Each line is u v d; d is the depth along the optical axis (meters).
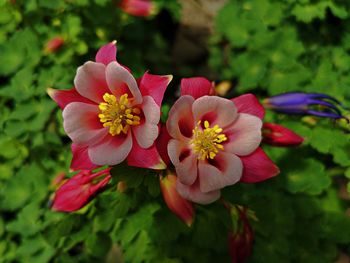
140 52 0.40
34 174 0.31
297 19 0.35
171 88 0.42
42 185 0.31
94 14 0.35
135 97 0.19
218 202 0.24
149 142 0.19
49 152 0.32
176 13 0.40
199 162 0.20
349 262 0.34
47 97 0.32
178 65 0.44
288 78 0.34
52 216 0.30
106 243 0.28
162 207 0.26
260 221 0.29
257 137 0.20
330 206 0.32
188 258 0.28
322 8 0.35
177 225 0.26
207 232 0.26
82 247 0.33
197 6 0.47
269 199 0.30
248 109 0.20
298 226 0.30
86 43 0.35
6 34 0.34
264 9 0.37
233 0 0.40
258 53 0.35
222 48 0.43
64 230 0.27
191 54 0.45
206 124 0.20
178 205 0.20
